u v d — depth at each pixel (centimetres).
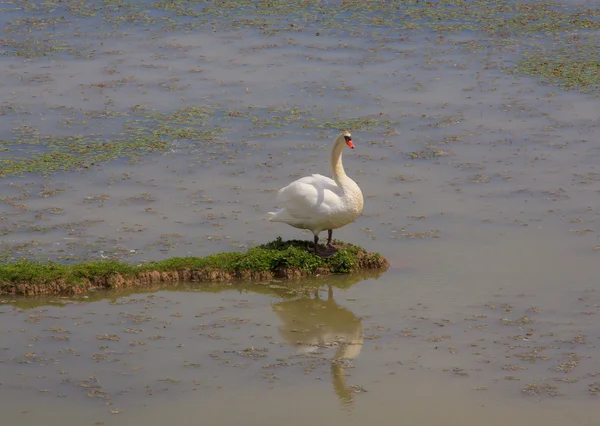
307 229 1850
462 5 3519
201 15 3409
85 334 1481
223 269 1688
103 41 3123
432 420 1242
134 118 2481
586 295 1600
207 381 1340
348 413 1259
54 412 1258
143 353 1421
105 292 1639
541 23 3300
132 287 1658
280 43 3091
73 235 1830
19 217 1909
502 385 1329
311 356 1417
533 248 1783
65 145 2303
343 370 1373
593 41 3102
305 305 1596
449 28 3238
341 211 1695
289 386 1328
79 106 2562
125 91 2675
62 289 1630
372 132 2384
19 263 1675
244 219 1919
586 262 1722
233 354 1421
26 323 1520
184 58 2955
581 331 1482
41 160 2206
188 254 1761
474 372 1365
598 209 1942
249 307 1588
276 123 2448
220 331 1498
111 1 3572
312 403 1284
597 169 2142
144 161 2208
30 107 2553
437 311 1559
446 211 1945
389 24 3288
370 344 1455
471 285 1645
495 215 1923
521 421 1238
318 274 1714
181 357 1411
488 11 3447
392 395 1304
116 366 1382
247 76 2794
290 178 2117
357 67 2870
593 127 2392
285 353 1427
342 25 3278
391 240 1827
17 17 3378
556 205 1962
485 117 2470
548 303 1576
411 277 1686
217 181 2102
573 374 1356
